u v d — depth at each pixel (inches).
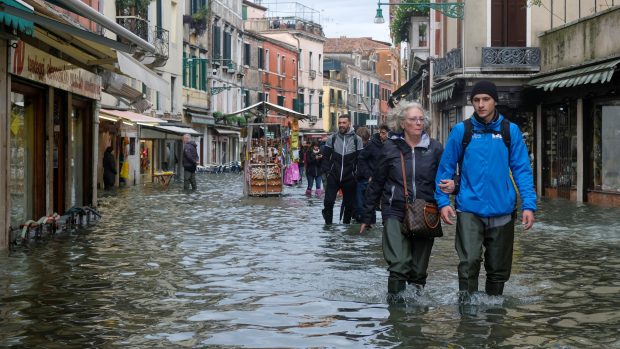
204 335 257.9
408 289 318.3
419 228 308.2
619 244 505.7
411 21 2041.1
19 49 494.0
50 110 576.4
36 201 563.2
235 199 983.6
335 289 337.7
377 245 496.7
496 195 301.0
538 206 882.8
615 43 901.8
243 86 2687.0
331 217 631.8
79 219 625.9
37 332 261.4
